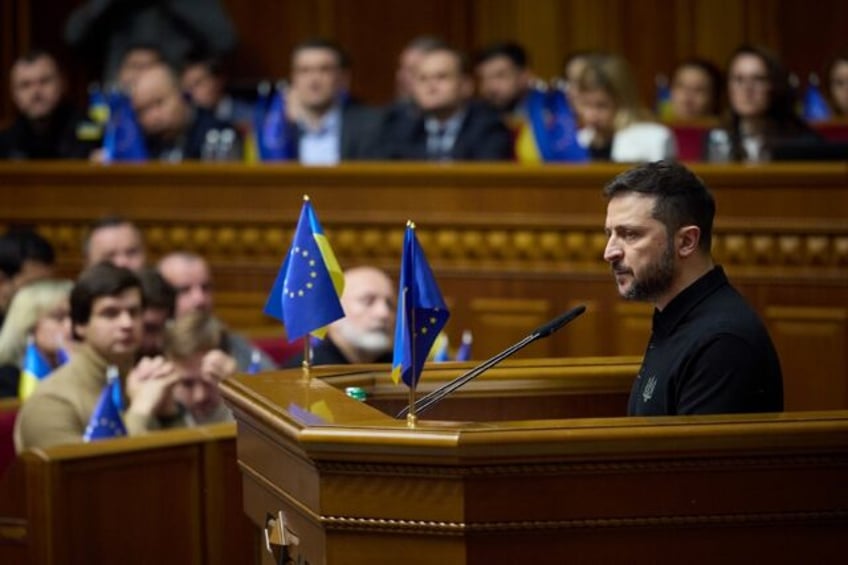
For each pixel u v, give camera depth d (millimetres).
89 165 16891
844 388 14727
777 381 7602
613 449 6441
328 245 8227
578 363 8586
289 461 7105
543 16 25969
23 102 19625
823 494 6594
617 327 15344
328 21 26234
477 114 17250
